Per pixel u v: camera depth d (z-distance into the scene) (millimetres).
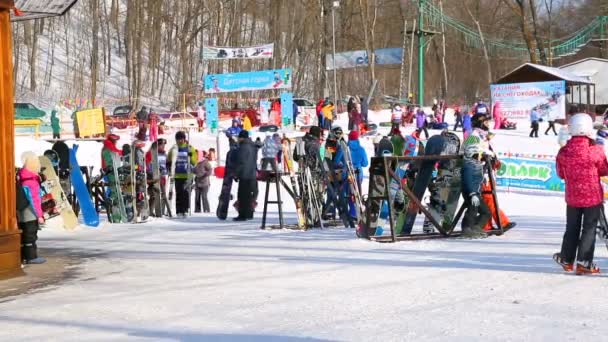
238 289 7477
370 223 11594
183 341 5352
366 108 37750
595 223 7738
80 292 7750
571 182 7781
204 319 6105
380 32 75812
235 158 16500
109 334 5691
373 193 11555
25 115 42719
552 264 8562
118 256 10703
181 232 14062
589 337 5105
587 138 7766
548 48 61844
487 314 5930
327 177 14156
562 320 5656
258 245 11344
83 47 63094
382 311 6176
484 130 11414
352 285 7477
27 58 59781
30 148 30797
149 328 5836
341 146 14125
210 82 33938
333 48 48094
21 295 7730
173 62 68250
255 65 62719
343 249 10438
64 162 16031
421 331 5410
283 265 9039
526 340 5055
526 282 7398
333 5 48219
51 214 14484
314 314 6148
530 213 17297
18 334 5848
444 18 60562
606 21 58344
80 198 15734
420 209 11297
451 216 11609
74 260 10367
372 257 9500
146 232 14281
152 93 60781
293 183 13930
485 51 62531
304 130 39406
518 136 35656
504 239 11172
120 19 72688
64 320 6301
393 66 78500
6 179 8898
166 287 7809
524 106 39594
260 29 71500
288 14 64438
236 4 61062
